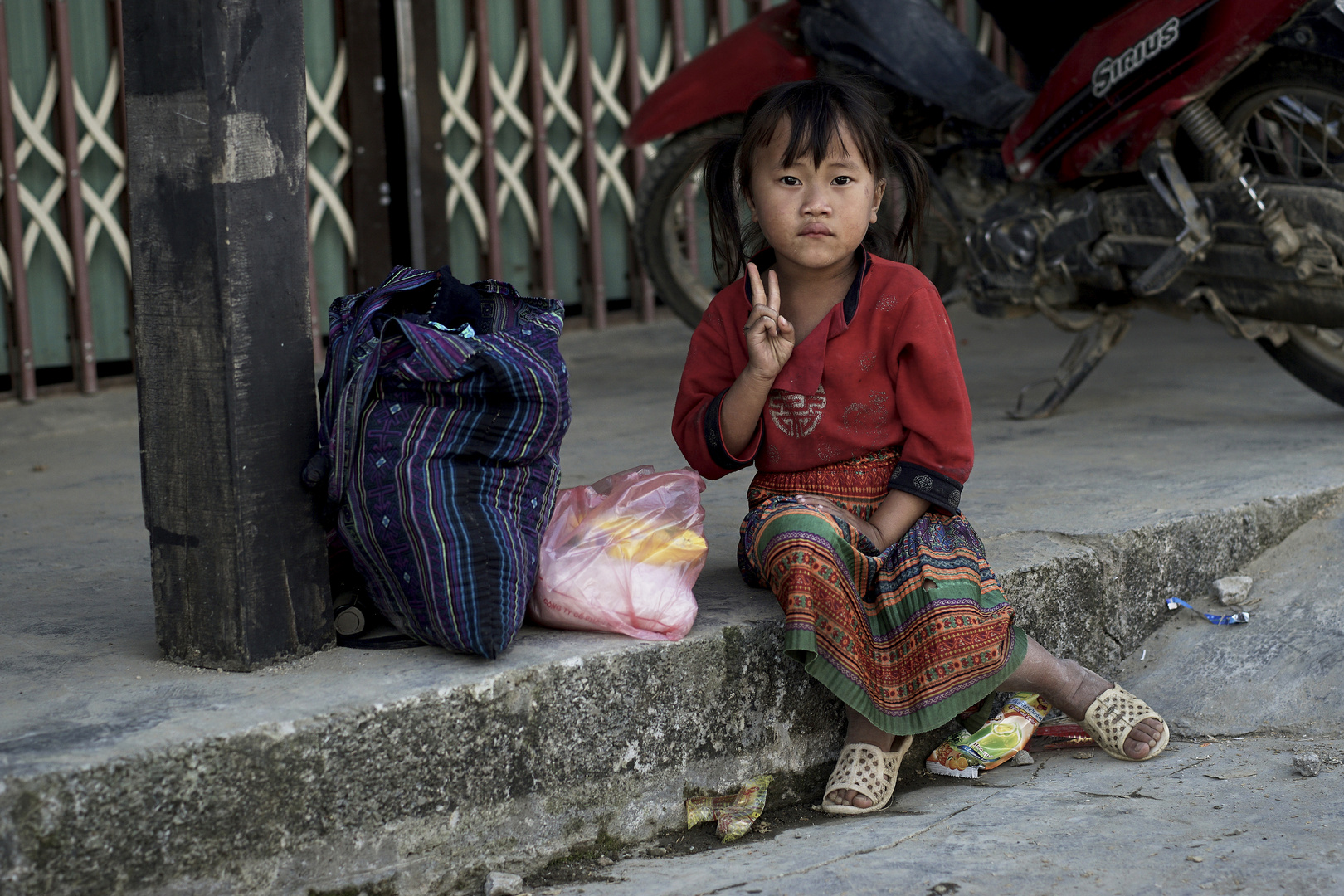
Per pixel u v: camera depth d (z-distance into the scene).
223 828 1.68
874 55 3.96
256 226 1.85
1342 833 1.83
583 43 5.62
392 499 1.95
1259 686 2.47
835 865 1.84
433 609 1.93
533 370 2.02
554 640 2.04
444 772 1.84
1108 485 3.04
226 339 1.83
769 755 2.17
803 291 2.23
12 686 1.86
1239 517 2.83
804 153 2.06
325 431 2.00
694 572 2.16
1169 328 5.77
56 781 1.57
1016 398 4.31
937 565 2.11
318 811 1.75
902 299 2.13
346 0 5.09
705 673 2.08
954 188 3.98
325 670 1.92
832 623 2.05
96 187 4.80
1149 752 2.21
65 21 4.59
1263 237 3.26
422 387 2.00
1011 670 2.14
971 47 3.99
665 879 1.85
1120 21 3.30
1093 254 3.61
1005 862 1.80
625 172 5.92
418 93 5.21
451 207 5.47
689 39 6.03
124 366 4.96
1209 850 1.79
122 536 2.92
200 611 1.93
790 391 2.18
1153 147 3.34
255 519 1.89
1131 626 2.65
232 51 1.79
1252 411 3.92
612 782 2.00
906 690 2.09
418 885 1.84
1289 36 3.06
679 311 5.07
